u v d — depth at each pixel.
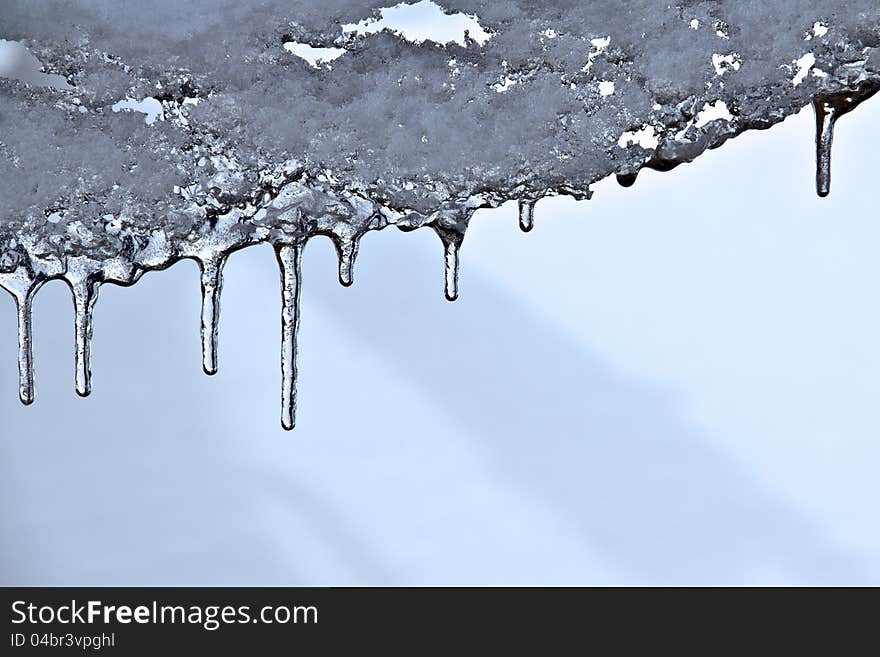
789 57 1.57
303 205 1.58
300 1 1.57
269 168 1.57
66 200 1.57
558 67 1.57
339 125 1.57
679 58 1.57
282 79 1.57
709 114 1.57
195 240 1.59
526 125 1.57
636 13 1.57
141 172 1.57
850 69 1.57
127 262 1.59
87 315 1.59
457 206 1.58
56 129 1.56
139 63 1.57
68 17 1.56
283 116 1.57
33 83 1.56
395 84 1.57
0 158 1.56
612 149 1.57
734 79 1.57
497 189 1.58
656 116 1.57
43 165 1.56
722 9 1.57
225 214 1.58
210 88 1.57
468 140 1.57
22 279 1.59
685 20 1.57
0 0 1.56
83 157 1.57
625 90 1.57
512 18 1.57
